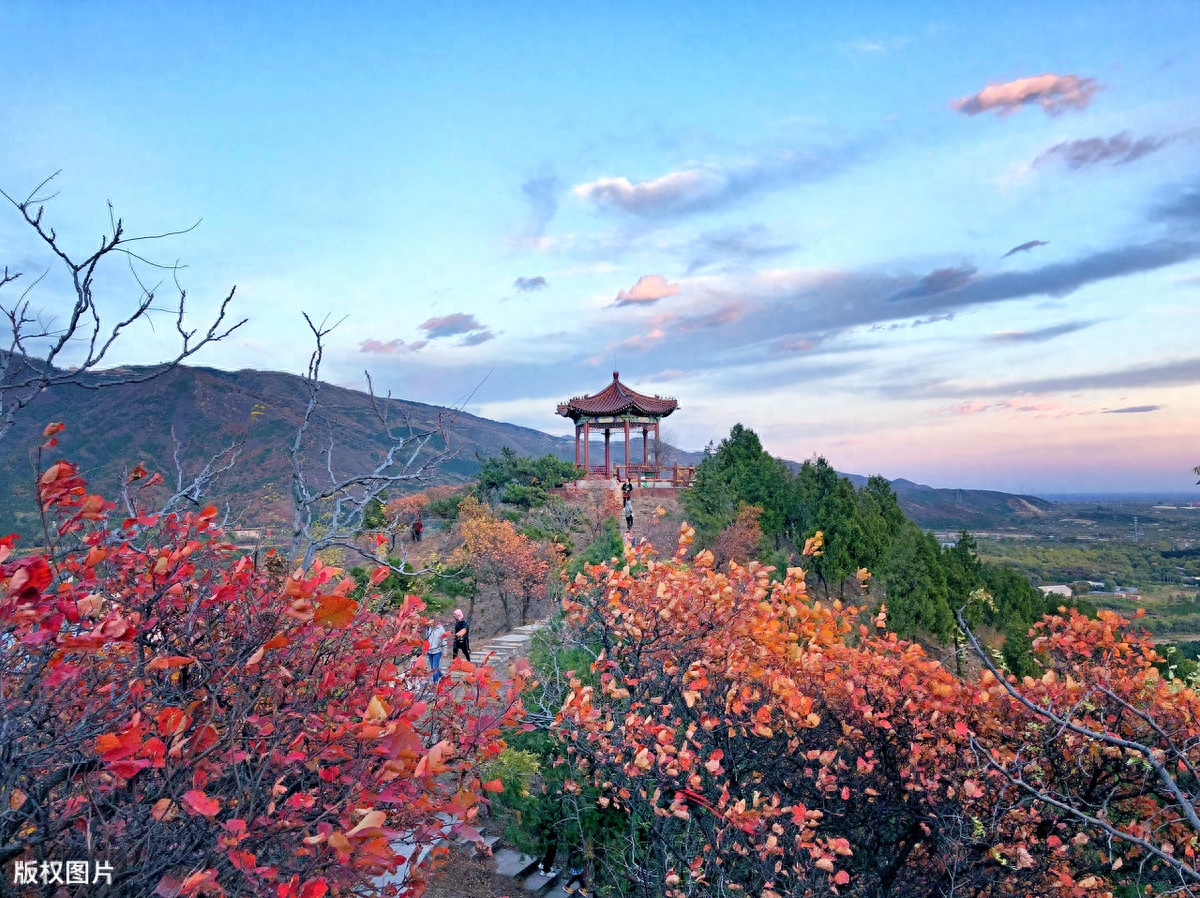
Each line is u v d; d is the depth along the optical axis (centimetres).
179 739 348
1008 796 721
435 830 456
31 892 307
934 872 793
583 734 725
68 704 356
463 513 3425
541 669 1031
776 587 780
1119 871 721
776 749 806
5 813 303
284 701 438
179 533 436
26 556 296
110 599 368
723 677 769
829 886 621
